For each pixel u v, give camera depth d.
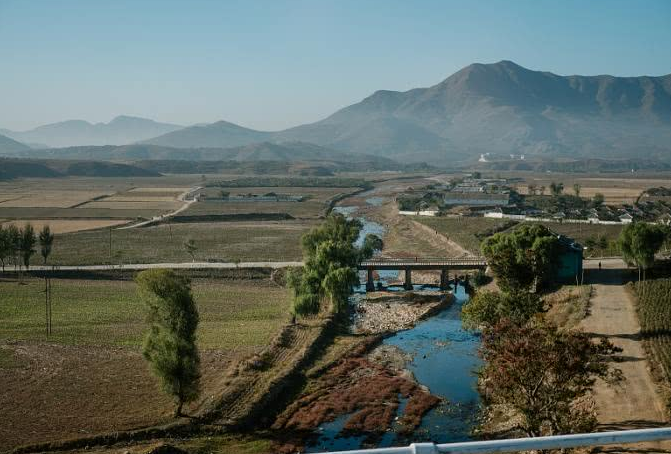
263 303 109.50
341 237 130.00
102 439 55.75
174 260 146.62
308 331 91.69
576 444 13.60
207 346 83.12
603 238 144.75
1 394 65.56
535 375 40.47
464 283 127.62
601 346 44.88
